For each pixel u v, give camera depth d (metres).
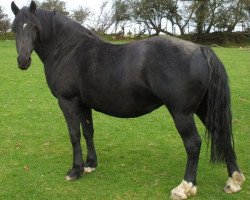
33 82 13.18
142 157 5.84
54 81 4.63
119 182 4.82
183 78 3.86
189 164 4.16
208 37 41.56
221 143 4.04
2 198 4.38
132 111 4.30
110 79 4.19
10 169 5.30
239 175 4.39
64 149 6.26
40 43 4.65
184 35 42.44
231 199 4.29
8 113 8.79
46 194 4.47
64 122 8.11
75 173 4.89
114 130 7.52
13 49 26.42
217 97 3.96
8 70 15.88
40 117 8.51
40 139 6.86
